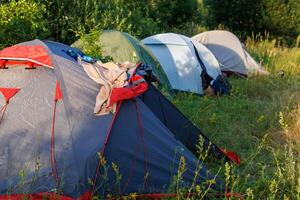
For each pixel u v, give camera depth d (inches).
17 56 193.8
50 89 186.7
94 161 171.8
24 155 173.2
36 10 341.7
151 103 222.2
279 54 517.3
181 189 176.2
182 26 641.0
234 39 454.6
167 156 186.2
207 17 661.3
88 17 391.2
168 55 367.9
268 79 414.6
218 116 288.4
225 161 221.5
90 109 183.6
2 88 187.9
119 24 400.2
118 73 195.2
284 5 609.9
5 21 325.1
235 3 621.9
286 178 196.4
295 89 374.9
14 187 165.9
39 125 178.7
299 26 613.6
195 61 366.6
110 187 173.6
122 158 178.5
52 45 211.6
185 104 310.0
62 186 167.3
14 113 181.6
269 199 176.4
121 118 184.1
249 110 311.1
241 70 444.8
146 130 187.0
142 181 179.9
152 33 460.1
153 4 597.6
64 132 177.0
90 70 196.4
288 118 283.4
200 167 179.5
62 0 381.1
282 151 237.9
